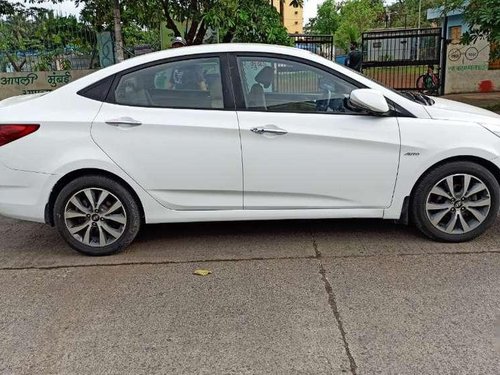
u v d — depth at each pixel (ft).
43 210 13.25
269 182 13.23
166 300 11.14
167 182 13.20
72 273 12.69
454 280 11.66
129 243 13.75
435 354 8.94
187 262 13.14
